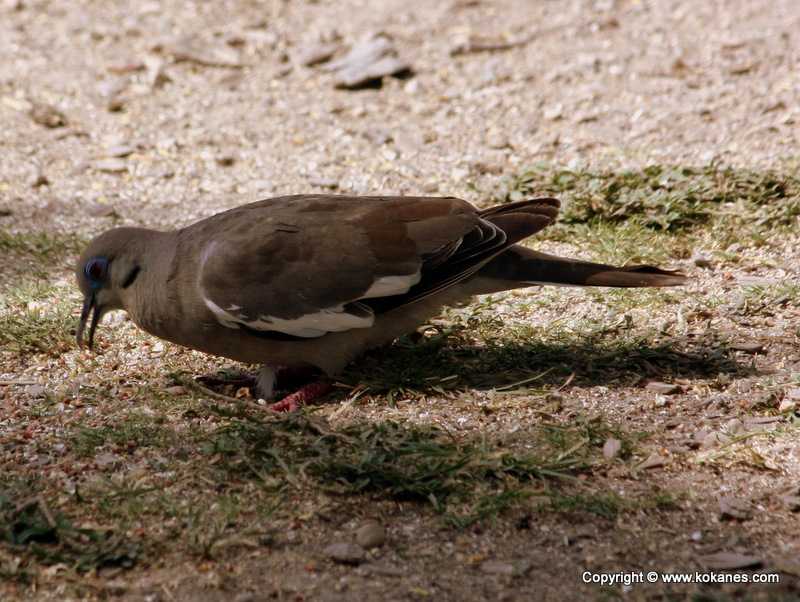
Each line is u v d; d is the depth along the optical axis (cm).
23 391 864
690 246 1127
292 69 1762
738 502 691
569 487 713
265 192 1353
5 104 1617
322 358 869
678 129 1448
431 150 1455
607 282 859
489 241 848
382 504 688
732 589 595
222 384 902
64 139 1519
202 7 2017
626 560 631
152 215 1288
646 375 886
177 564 619
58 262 1154
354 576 611
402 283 828
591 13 1909
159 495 688
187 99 1661
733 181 1209
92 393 858
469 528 665
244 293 821
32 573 605
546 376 885
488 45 1792
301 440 741
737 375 872
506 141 1461
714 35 1761
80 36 1895
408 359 912
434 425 792
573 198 1203
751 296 1005
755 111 1473
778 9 1838
